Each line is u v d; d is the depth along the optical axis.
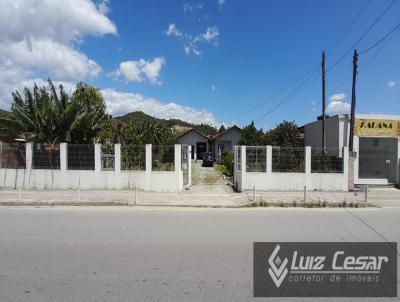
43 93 17.94
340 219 9.47
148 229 8.00
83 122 17.72
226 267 5.39
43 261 5.61
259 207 11.75
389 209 11.42
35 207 11.44
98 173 15.36
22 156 15.77
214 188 17.22
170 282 4.75
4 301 4.13
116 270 5.20
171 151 15.38
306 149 15.70
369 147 17.89
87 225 8.41
